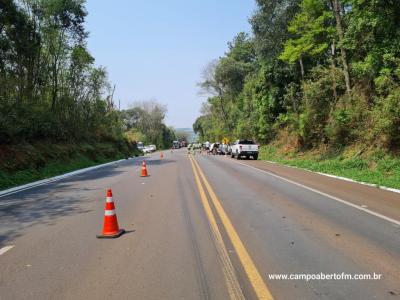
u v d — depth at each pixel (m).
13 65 30.61
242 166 26.53
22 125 26.53
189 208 10.62
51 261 6.43
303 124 29.70
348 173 18.67
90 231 8.45
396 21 19.11
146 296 4.90
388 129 18.69
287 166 26.17
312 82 30.16
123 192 14.59
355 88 24.72
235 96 77.12
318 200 11.53
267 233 7.76
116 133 58.56
